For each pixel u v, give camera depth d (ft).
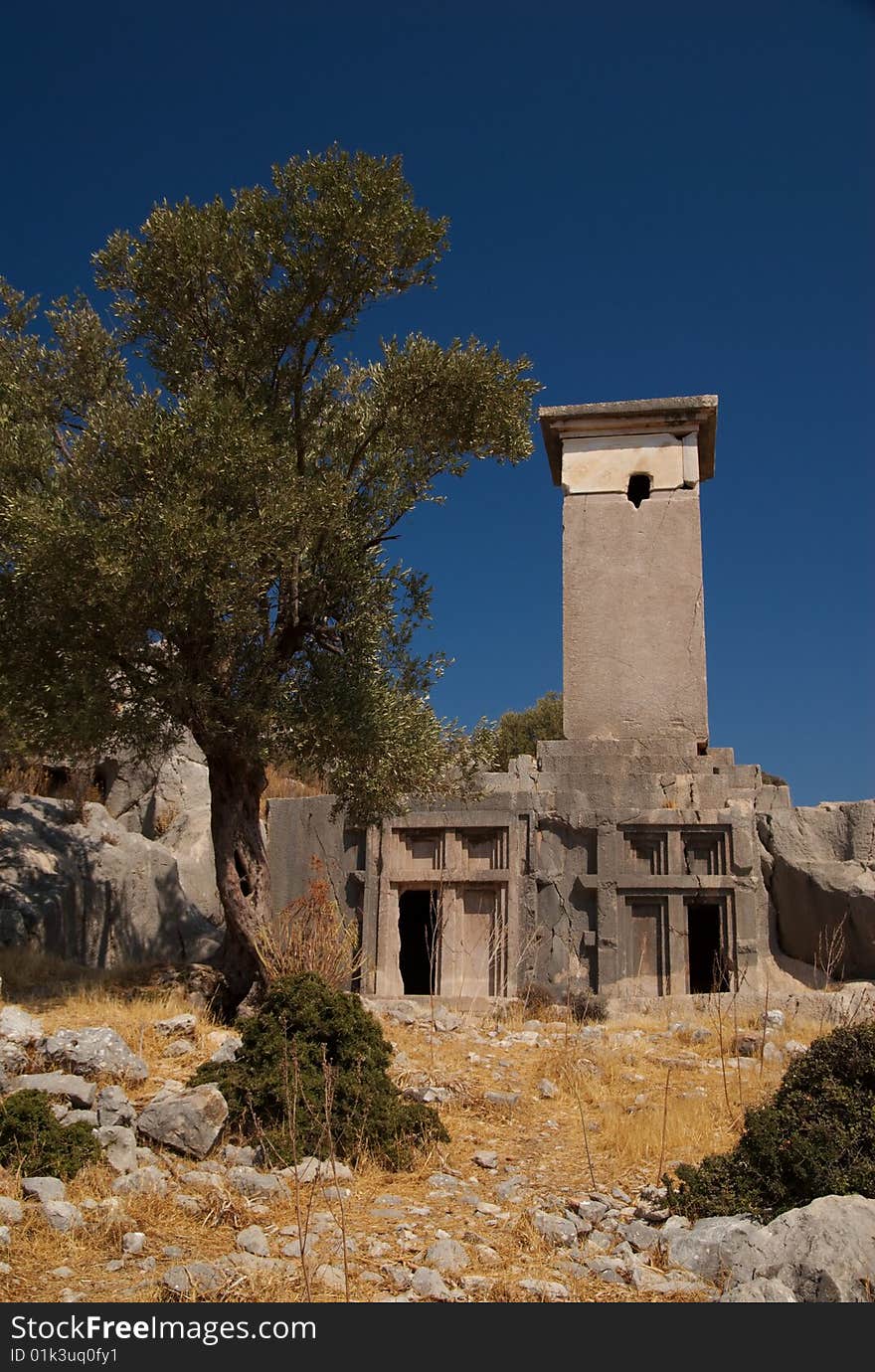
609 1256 21.85
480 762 52.16
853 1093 24.90
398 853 60.75
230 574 42.55
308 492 44.78
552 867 58.95
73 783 70.85
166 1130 26.43
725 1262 21.24
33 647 43.14
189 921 61.05
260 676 45.75
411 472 50.21
